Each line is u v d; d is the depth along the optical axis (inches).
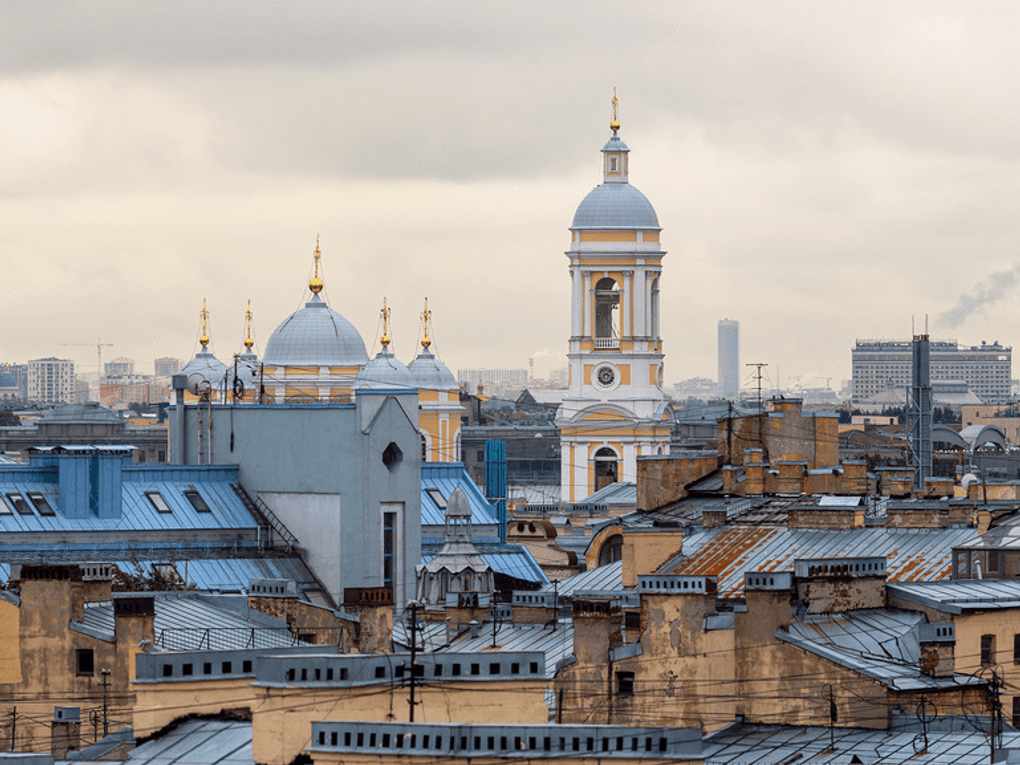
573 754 2416.3
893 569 4035.4
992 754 2854.3
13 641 3496.6
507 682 2760.8
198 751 2773.1
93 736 3376.0
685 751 2432.3
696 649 3186.5
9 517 4963.1
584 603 3253.0
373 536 5078.7
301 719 2667.3
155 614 3654.0
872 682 3137.3
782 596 3218.5
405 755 2417.6
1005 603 3462.1
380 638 3575.3
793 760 2982.3
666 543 4338.1
